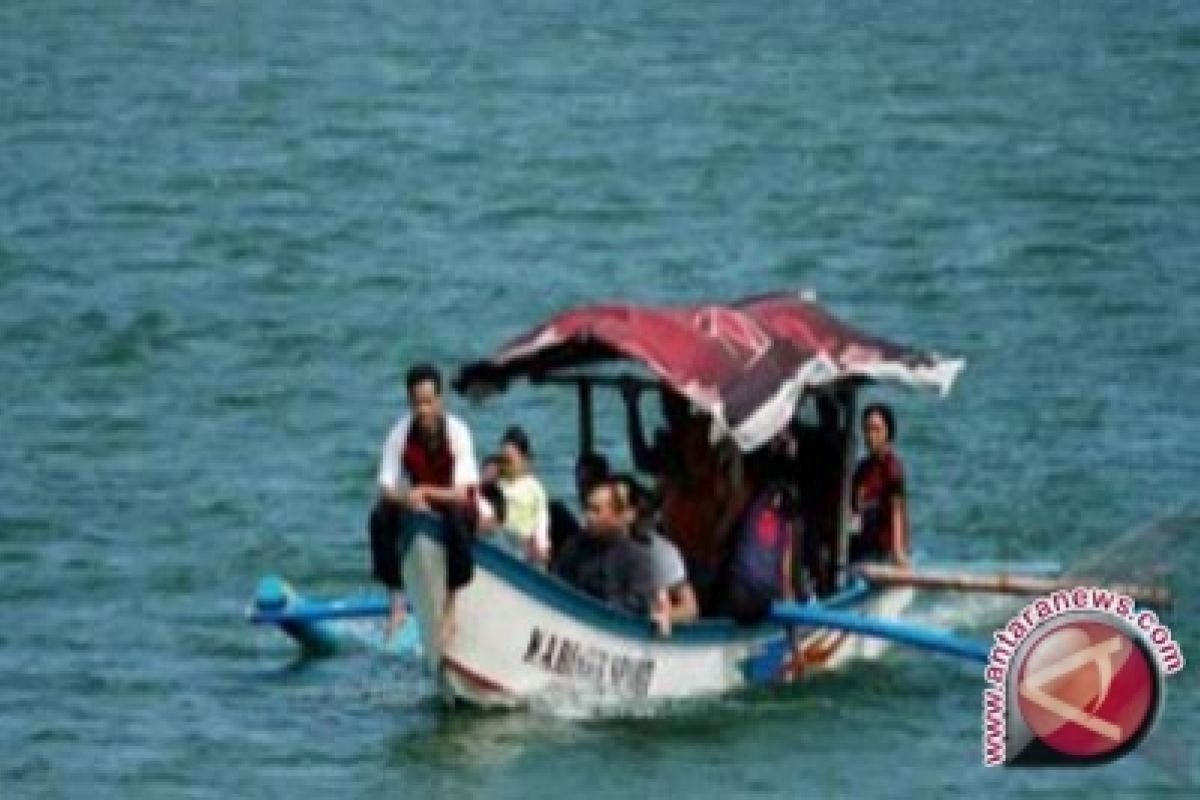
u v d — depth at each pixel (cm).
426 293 10531
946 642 5962
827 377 6094
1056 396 8662
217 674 6222
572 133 15150
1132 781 5600
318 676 6191
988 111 15675
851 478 6359
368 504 7638
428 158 14138
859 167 13688
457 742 5756
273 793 5531
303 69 17900
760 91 16850
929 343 9681
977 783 5575
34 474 7912
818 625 6041
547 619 5762
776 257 11338
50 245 11506
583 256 11388
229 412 8675
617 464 7994
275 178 13400
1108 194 12612
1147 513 7475
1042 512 7488
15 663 6312
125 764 5684
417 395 5694
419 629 5862
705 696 5984
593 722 5841
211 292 10462
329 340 9712
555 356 6094
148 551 7194
